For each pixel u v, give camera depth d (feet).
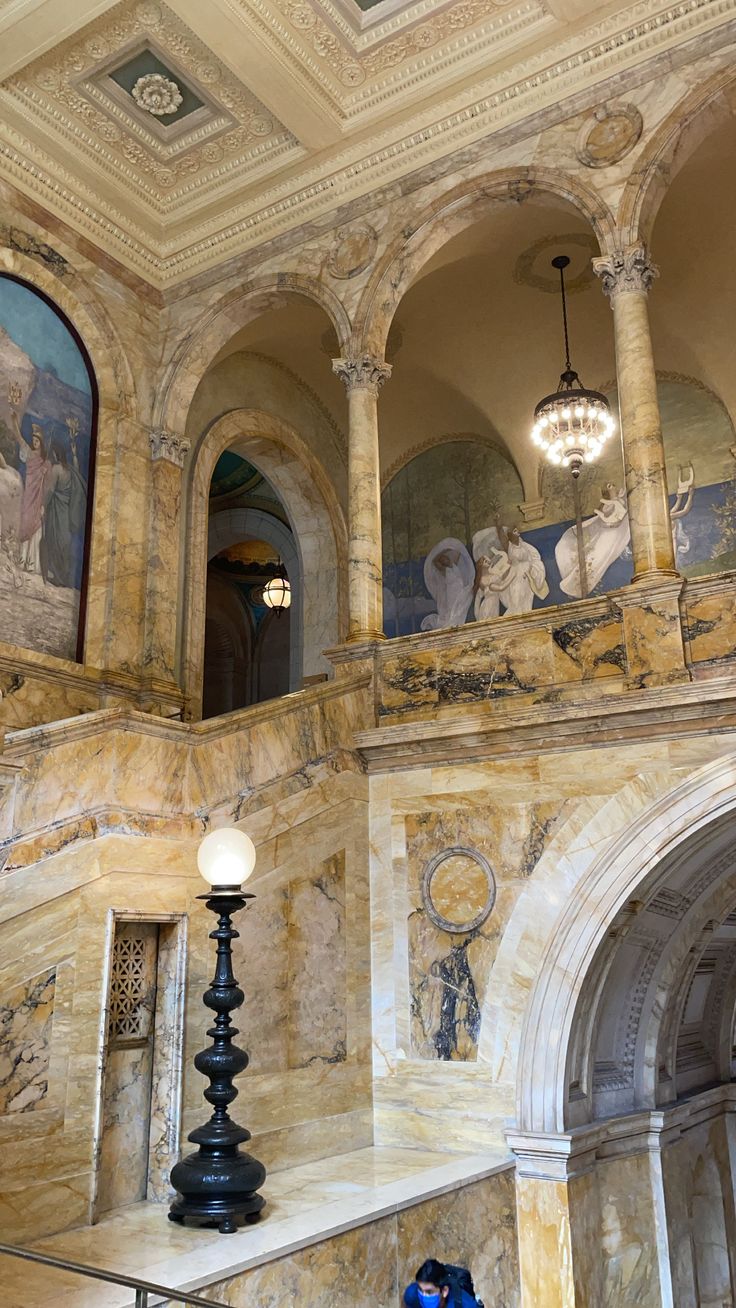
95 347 37.22
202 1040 23.07
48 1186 19.22
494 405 46.19
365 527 32.09
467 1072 25.43
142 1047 22.59
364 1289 19.35
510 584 46.39
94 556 35.81
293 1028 24.94
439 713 28.37
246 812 24.99
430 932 26.91
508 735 26.40
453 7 31.35
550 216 36.01
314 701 27.58
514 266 39.37
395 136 34.94
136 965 22.77
